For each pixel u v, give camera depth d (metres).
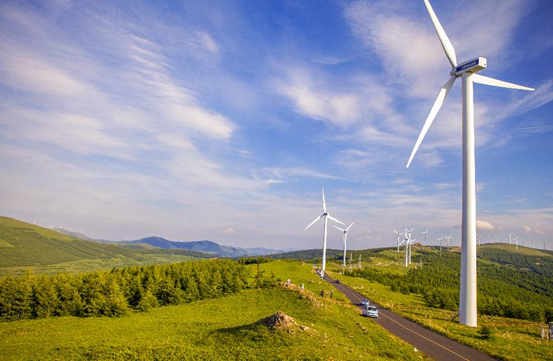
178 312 69.25
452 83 65.44
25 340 46.69
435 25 65.50
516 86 63.41
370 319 58.09
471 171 60.00
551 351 42.03
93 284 75.62
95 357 35.97
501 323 63.66
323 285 103.19
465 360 37.56
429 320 58.47
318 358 32.03
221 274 95.81
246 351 35.16
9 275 67.38
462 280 58.28
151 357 35.47
